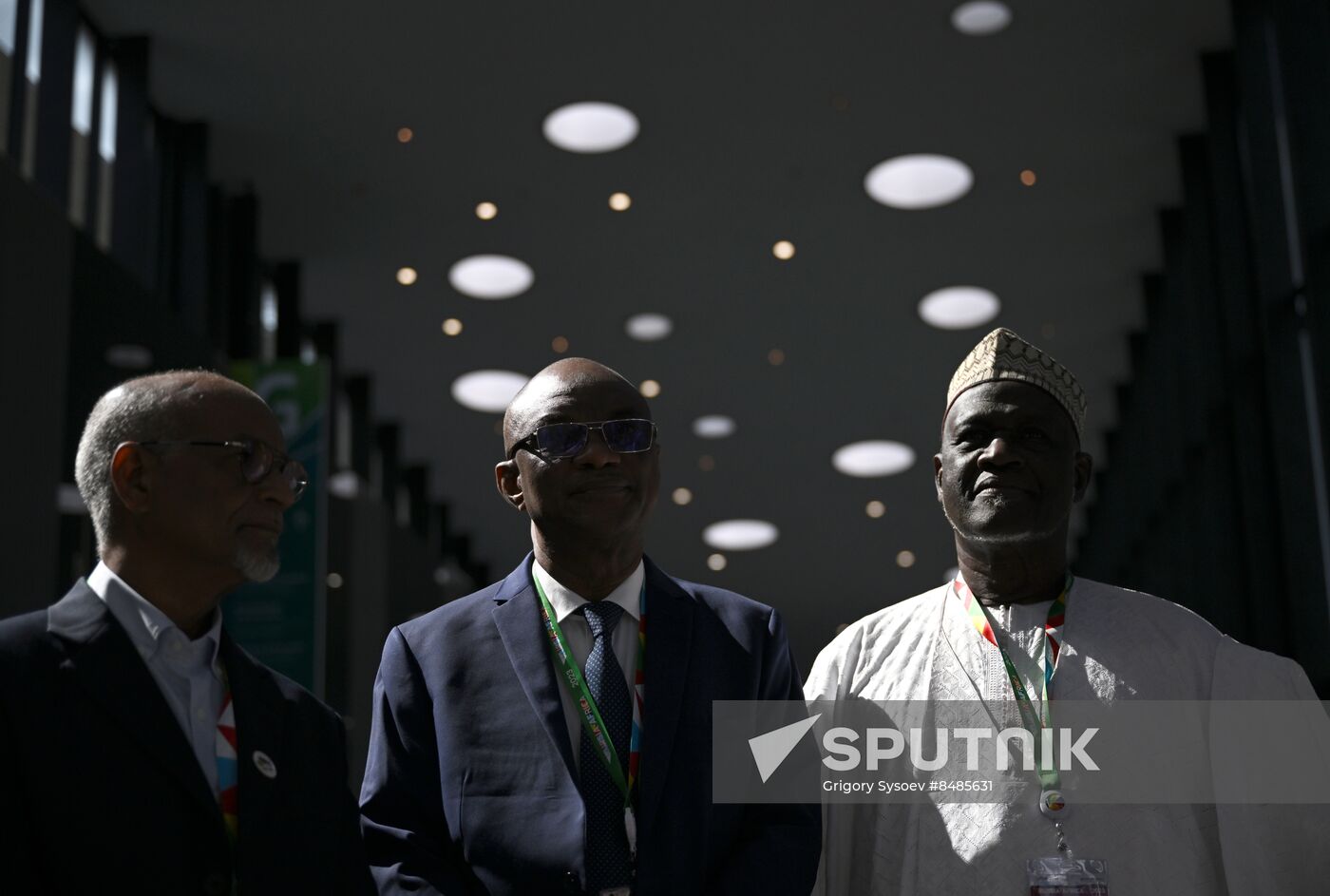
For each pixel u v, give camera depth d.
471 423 17.47
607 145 11.44
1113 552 16.86
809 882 2.69
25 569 7.18
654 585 2.93
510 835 2.62
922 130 11.27
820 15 9.76
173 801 2.19
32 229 7.64
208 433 2.40
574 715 2.77
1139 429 14.73
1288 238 8.89
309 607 9.68
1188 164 11.16
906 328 14.73
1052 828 2.64
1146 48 10.11
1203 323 10.83
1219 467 10.39
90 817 2.12
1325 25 8.02
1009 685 2.78
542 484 2.80
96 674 2.22
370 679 14.63
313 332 14.66
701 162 11.72
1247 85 9.16
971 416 2.84
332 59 10.24
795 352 15.32
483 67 10.40
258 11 9.67
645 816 2.64
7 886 2.07
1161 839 2.62
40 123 8.82
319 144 11.41
